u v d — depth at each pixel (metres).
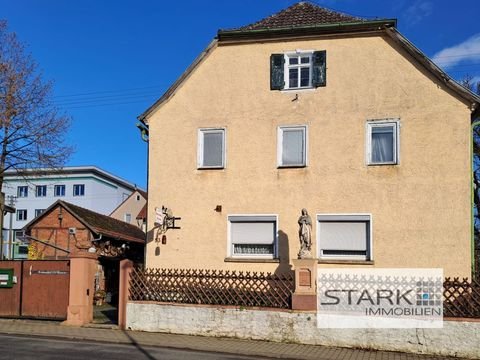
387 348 12.30
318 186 15.55
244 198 16.06
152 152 16.92
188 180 16.56
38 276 15.95
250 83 16.47
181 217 16.44
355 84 15.64
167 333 13.92
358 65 15.70
